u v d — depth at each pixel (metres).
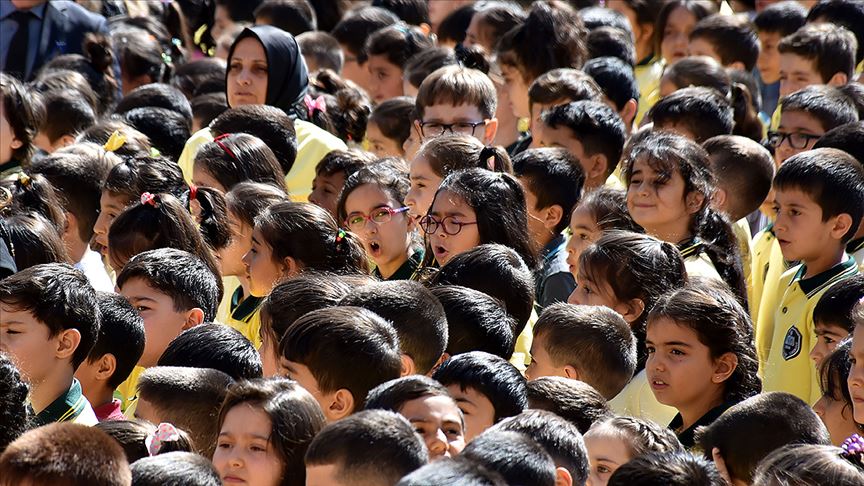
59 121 16.97
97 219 13.58
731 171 13.27
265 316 10.11
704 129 14.98
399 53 19.67
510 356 9.98
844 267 11.31
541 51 17.12
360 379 8.67
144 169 13.39
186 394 8.95
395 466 6.97
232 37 21.97
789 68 17.28
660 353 9.66
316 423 8.09
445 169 12.45
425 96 14.59
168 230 11.90
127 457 8.16
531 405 8.74
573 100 15.39
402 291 9.44
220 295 11.82
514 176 12.52
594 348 9.52
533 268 11.66
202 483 7.43
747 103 16.33
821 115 14.32
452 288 9.94
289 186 15.22
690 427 9.69
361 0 27.70
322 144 15.51
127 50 20.06
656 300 10.20
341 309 9.00
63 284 9.70
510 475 6.76
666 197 11.84
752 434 8.43
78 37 21.06
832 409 9.49
